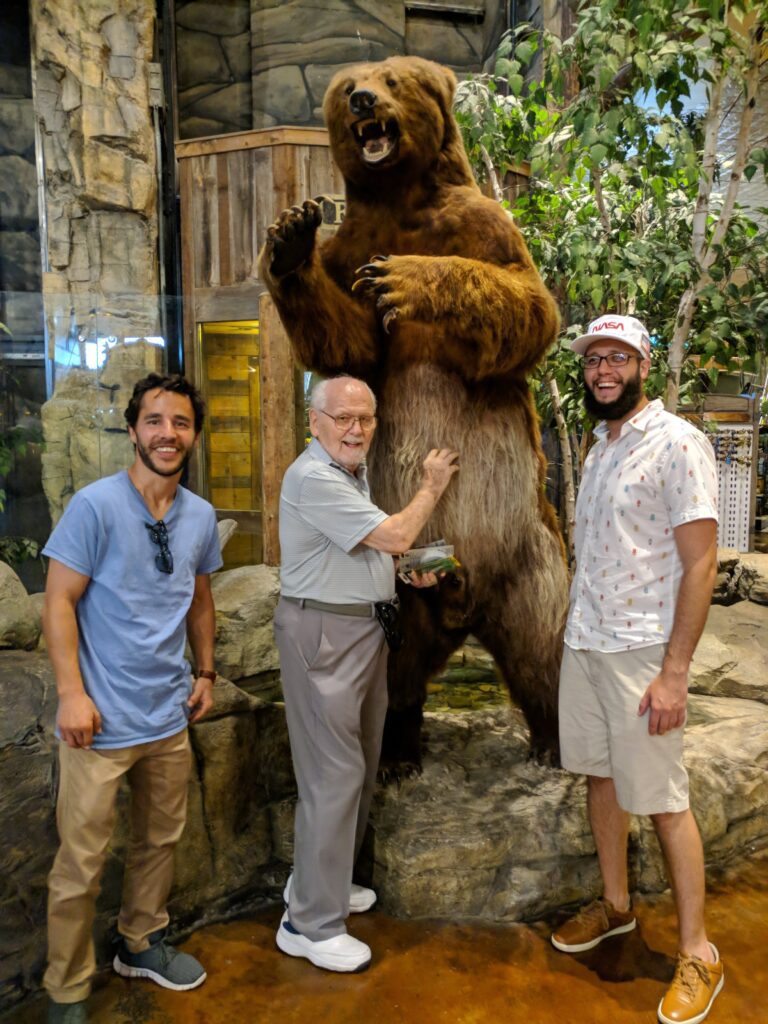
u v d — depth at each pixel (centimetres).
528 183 600
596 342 232
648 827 288
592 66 364
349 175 287
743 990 234
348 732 237
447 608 290
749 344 407
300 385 558
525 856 278
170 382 219
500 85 702
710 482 218
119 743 213
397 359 282
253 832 296
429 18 749
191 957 242
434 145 277
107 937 248
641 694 223
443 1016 226
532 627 294
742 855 309
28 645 334
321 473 233
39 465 440
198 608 249
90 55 653
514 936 262
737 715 364
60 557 208
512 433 286
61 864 216
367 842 283
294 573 238
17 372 440
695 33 391
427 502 239
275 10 711
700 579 213
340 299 274
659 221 453
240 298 625
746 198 537
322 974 243
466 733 347
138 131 670
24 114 685
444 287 241
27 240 693
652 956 252
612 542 229
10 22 677
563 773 312
